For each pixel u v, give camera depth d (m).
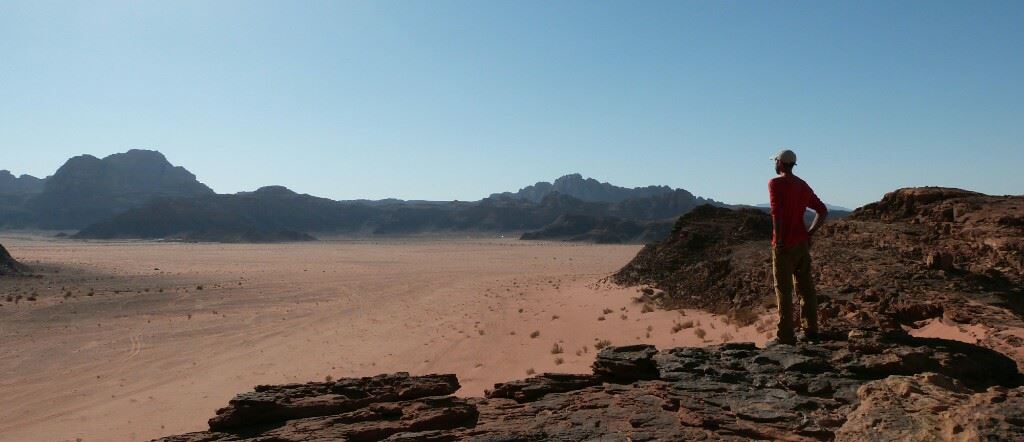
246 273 95.31
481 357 29.12
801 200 10.76
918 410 7.00
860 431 6.85
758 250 41.38
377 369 28.59
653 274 49.66
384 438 8.14
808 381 8.98
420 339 36.25
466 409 8.91
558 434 7.95
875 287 21.50
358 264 118.94
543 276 82.62
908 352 9.09
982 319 15.73
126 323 45.97
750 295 32.88
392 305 55.53
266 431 8.69
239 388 26.61
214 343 38.50
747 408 8.29
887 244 26.94
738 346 11.07
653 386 9.57
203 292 66.00
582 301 46.53
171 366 32.34
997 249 21.77
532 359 26.98
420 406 9.12
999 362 9.58
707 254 48.03
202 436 8.65
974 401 6.84
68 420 22.98
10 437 21.28
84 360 33.91
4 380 29.77
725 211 55.38
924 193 29.73
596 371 10.88
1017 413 6.28
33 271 88.81
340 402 9.47
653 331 29.98
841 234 31.11
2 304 53.41
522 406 9.39
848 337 10.32
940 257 21.61
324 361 31.62
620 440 7.64
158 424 21.62
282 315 50.19
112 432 20.97
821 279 25.86
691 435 7.72
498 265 112.94
